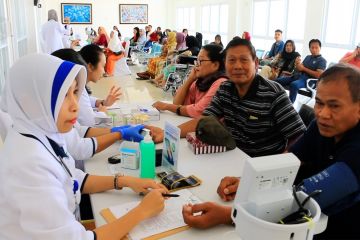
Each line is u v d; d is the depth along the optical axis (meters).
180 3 14.73
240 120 1.97
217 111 2.05
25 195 0.83
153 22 15.70
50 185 0.88
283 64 6.14
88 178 1.28
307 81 5.32
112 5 14.94
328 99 1.01
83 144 1.57
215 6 11.76
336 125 1.04
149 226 1.06
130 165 1.47
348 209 1.08
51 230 0.84
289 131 1.85
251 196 0.74
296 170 0.76
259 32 9.18
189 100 2.68
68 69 0.95
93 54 2.53
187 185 1.33
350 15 6.14
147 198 1.10
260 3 8.99
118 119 2.12
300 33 7.66
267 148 1.94
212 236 1.02
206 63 2.47
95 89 6.34
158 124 2.17
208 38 12.55
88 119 2.06
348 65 1.04
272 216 0.75
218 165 1.55
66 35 8.20
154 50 9.81
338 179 0.95
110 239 0.96
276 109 1.87
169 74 6.39
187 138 1.79
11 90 0.94
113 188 1.27
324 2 6.55
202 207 1.07
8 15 4.07
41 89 0.93
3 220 0.86
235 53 1.86
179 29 15.30
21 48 5.78
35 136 0.94
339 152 1.07
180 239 1.01
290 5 7.88
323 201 0.93
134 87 6.79
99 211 1.14
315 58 5.49
